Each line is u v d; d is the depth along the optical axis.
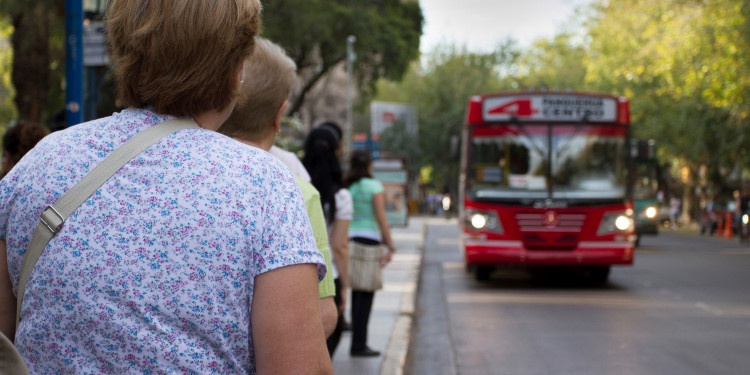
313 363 1.40
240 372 1.40
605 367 6.52
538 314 9.55
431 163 57.62
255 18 1.55
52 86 20.56
